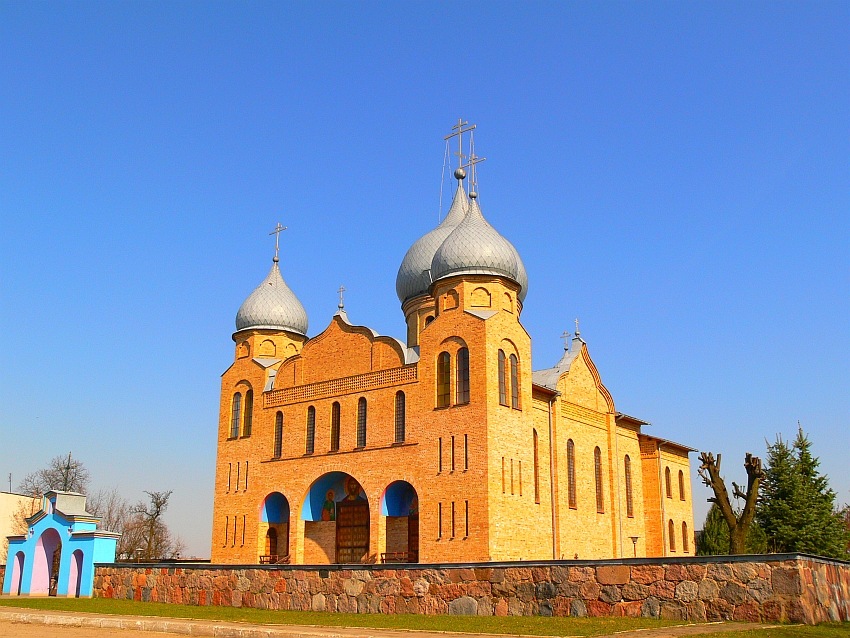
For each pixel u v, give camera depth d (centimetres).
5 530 7625
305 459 5284
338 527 5191
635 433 6475
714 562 2747
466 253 4928
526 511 4675
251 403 5794
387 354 5062
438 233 5981
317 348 5475
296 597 3691
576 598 2967
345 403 5194
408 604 3331
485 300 4866
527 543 4644
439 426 4688
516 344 4891
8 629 3025
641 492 6412
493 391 4600
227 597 3984
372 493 4869
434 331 4875
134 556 9688
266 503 5466
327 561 5169
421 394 4822
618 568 2911
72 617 3284
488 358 4625
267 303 6009
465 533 4425
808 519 6431
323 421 5272
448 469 4581
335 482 5291
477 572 3200
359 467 4975
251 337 5944
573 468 5422
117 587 4694
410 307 5938
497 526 4409
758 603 2648
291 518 5256
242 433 5738
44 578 5481
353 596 3497
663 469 6581
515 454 4666
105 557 5122
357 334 5266
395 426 4903
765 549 6550
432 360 4831
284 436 5466
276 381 5644
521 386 4831
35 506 7888
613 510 5744
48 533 5478
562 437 5259
